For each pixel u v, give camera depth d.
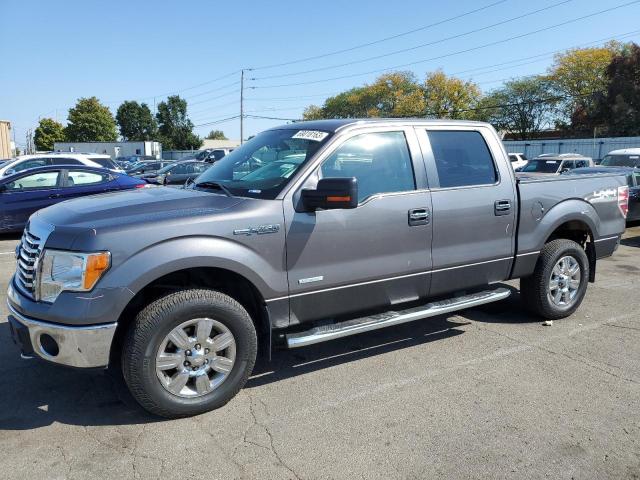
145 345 3.33
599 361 4.55
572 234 6.02
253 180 4.09
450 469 3.03
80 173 11.43
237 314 3.63
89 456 3.14
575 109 60.53
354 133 4.19
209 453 3.18
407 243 4.33
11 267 8.20
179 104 98.00
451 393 3.95
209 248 3.47
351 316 4.39
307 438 3.34
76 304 3.21
